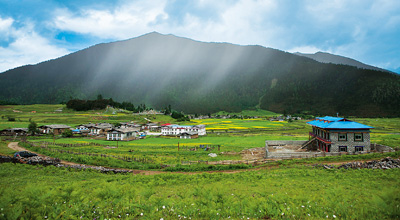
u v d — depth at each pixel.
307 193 16.89
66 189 13.16
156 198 12.61
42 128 104.88
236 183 22.19
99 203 11.66
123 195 13.38
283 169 31.20
